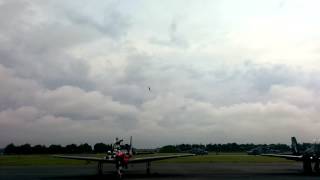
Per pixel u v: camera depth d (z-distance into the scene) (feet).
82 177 121.19
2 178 117.39
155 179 110.11
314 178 112.06
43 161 290.97
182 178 112.98
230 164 226.99
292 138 168.66
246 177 116.37
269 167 187.11
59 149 580.30
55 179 112.98
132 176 123.95
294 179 107.86
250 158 358.23
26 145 607.37
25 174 136.56
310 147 146.41
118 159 119.44
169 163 248.32
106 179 112.68
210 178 113.09
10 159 339.98
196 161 282.56
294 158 147.02
